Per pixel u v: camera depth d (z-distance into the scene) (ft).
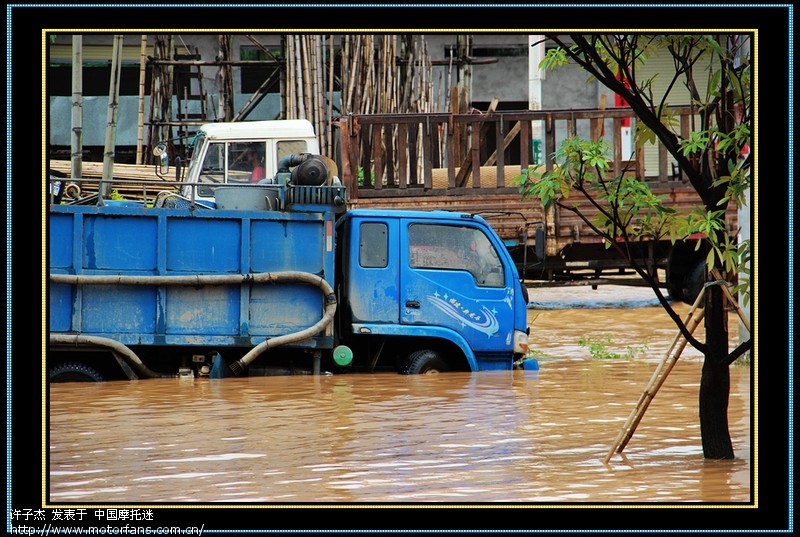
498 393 68.39
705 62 142.61
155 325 74.18
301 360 77.87
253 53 162.20
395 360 80.23
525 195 51.06
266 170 89.25
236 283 74.69
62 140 162.61
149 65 137.59
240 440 52.54
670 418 58.80
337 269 78.54
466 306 78.28
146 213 73.82
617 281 112.98
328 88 140.56
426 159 108.99
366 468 46.01
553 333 103.86
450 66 147.02
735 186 47.21
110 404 64.08
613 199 49.06
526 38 177.27
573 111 110.52
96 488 42.70
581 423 57.41
